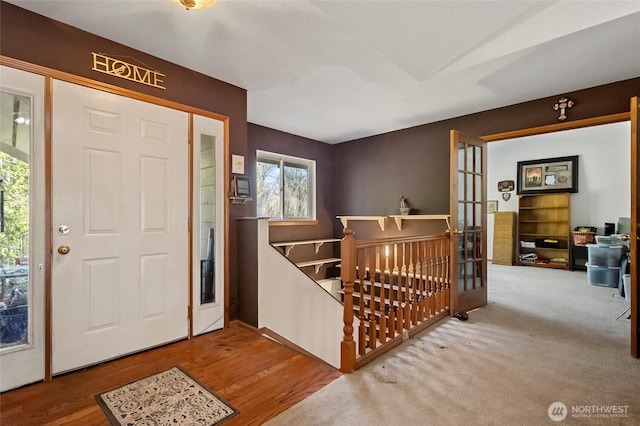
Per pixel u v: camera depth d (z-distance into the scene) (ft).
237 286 9.87
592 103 9.91
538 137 22.71
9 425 5.07
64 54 6.73
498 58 8.03
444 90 10.30
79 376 6.60
